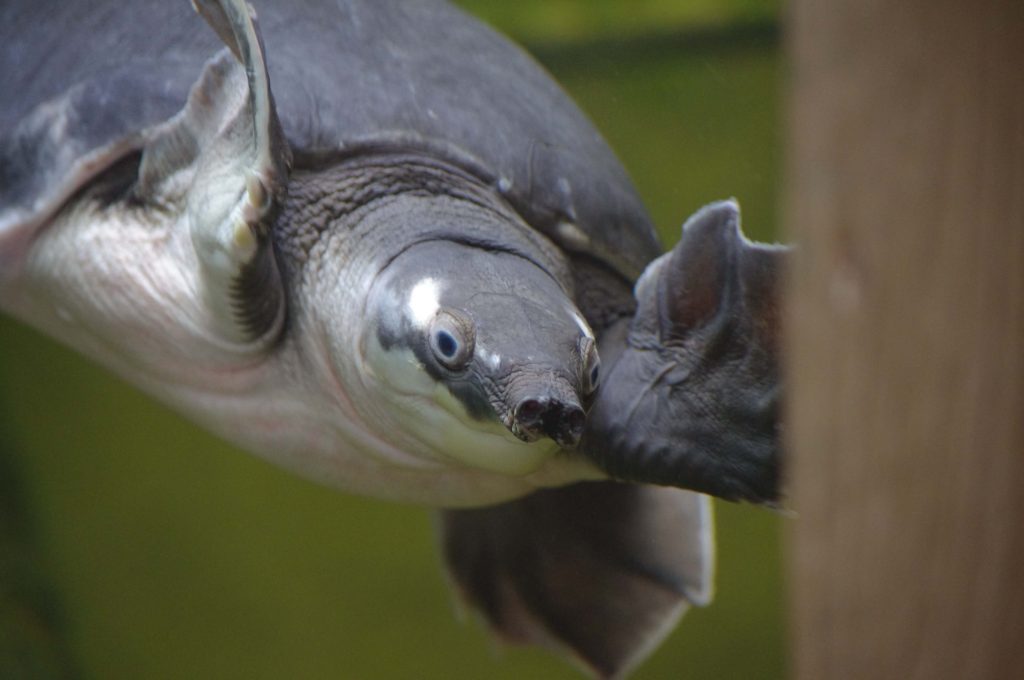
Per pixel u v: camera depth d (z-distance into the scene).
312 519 2.17
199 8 1.33
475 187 1.39
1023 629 1.23
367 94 1.39
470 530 1.47
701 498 1.44
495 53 1.44
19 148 1.39
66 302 1.40
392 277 1.37
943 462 1.23
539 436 1.33
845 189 1.22
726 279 1.37
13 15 1.42
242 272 1.35
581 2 2.47
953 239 1.19
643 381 1.38
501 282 1.36
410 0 1.43
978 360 1.21
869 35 1.19
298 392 1.39
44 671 1.94
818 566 1.24
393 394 1.36
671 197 2.43
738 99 2.48
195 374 1.39
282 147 1.34
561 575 1.46
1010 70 1.14
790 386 1.24
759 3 2.45
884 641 1.23
